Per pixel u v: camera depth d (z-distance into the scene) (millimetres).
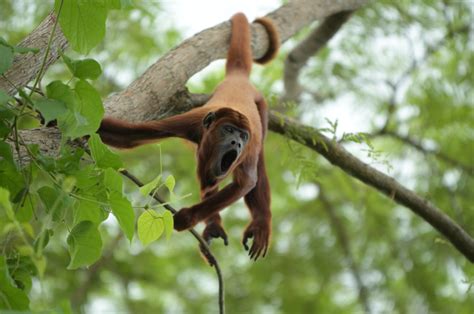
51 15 6297
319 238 17609
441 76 15969
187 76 7922
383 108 16141
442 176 15578
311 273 17828
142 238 5480
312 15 10586
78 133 4867
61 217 5012
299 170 9414
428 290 16016
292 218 17875
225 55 9391
